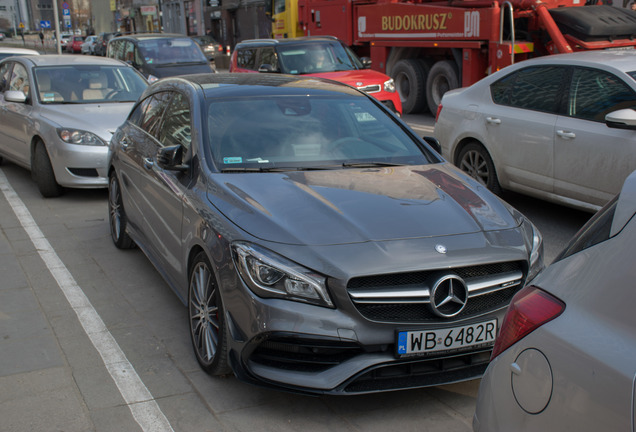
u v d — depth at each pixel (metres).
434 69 15.05
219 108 4.66
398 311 3.25
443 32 14.34
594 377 1.72
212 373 3.73
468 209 3.75
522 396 1.93
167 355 4.07
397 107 12.83
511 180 7.21
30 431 3.25
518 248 3.48
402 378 3.34
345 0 17.52
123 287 5.25
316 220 3.49
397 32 15.78
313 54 13.80
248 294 3.28
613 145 5.97
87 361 4.00
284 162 4.32
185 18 52.19
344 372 3.21
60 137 7.96
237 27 44.75
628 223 1.85
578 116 6.40
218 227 3.60
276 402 3.54
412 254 3.27
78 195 8.55
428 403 3.54
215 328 3.71
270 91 4.98
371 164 4.45
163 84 5.63
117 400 3.55
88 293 5.13
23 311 4.79
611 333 1.74
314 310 3.18
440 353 3.29
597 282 1.84
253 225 3.48
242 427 3.30
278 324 3.19
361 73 13.02
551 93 6.76
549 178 6.70
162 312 4.76
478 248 3.38
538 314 1.95
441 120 8.10
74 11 82.56
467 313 3.35
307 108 4.84
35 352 4.12
